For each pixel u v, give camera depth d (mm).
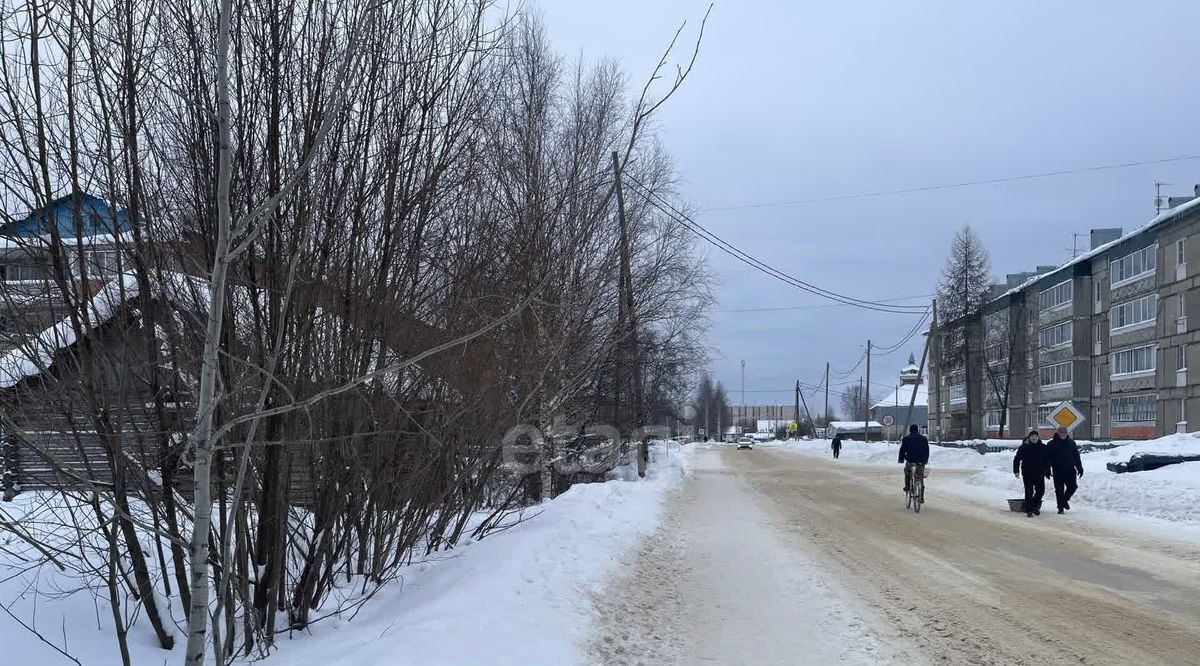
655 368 25875
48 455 5281
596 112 14133
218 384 5938
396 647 5941
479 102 7824
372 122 6699
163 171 6121
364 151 6758
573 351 10578
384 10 6578
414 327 7582
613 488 18547
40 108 5246
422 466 8039
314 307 6398
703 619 8336
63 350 5570
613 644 7309
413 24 7035
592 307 10719
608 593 9008
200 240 6152
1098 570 10898
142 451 5855
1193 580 10211
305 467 6922
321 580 7164
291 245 6195
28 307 5547
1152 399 46188
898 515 17625
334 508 6910
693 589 9750
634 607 8695
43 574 7266
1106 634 7641
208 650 6297
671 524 15547
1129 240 48375
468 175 7867
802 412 163000
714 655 7113
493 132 9117
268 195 6082
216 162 5938
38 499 6328
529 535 10945
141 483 5883
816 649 7230
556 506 14469
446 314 7910
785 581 10164
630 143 9172
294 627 6816
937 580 10188
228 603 5938
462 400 8203
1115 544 13219
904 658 6926
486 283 8367
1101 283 52125
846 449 57281
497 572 8562
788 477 31141
